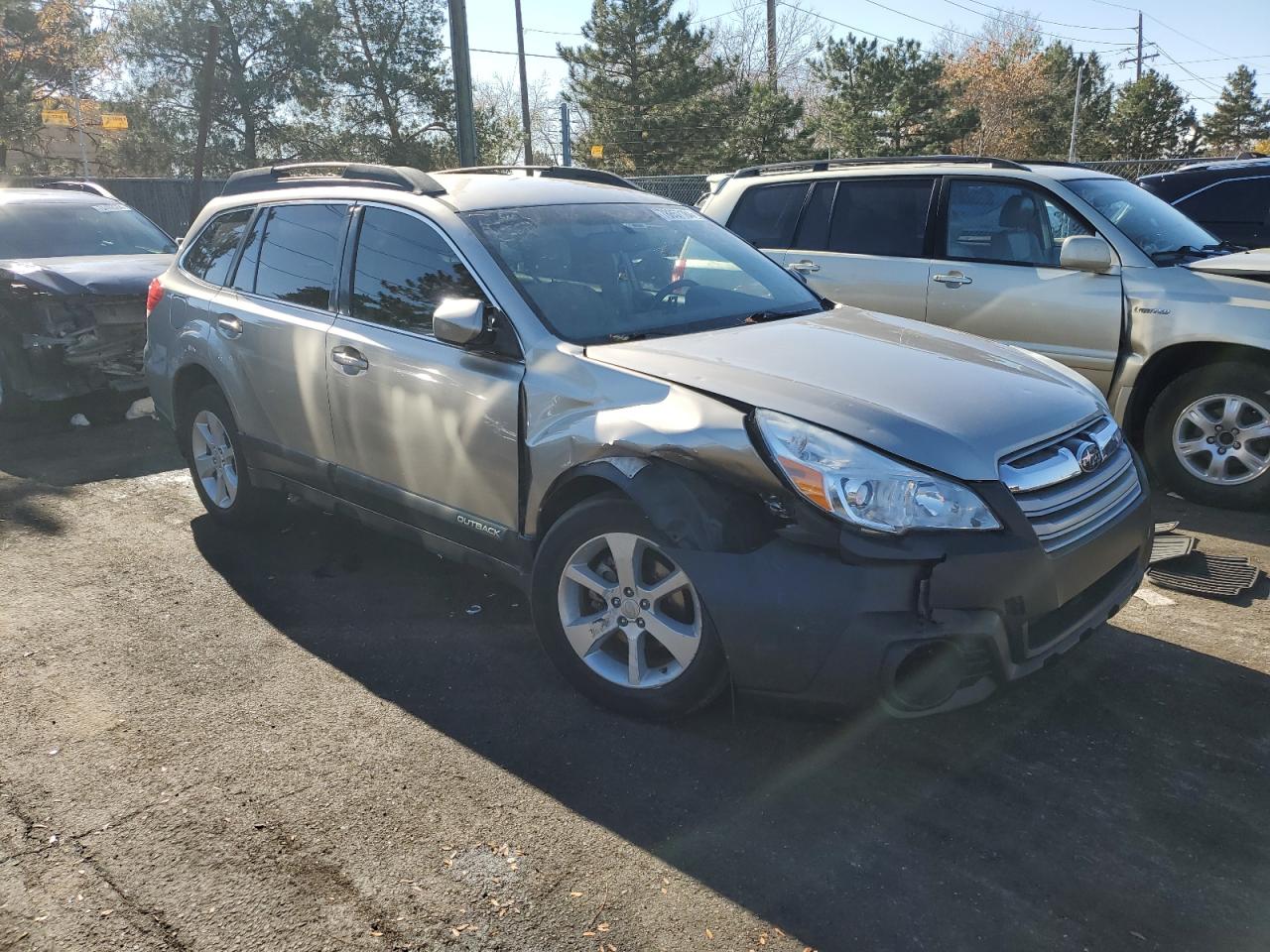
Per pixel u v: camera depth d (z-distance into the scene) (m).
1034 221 6.10
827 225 6.96
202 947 2.38
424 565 4.79
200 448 5.34
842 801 2.92
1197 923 2.43
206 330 4.98
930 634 2.71
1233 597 4.27
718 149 35.78
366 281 4.20
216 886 2.59
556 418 3.37
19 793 2.99
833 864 2.66
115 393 8.32
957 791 2.96
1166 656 3.76
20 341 7.59
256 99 31.23
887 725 3.31
